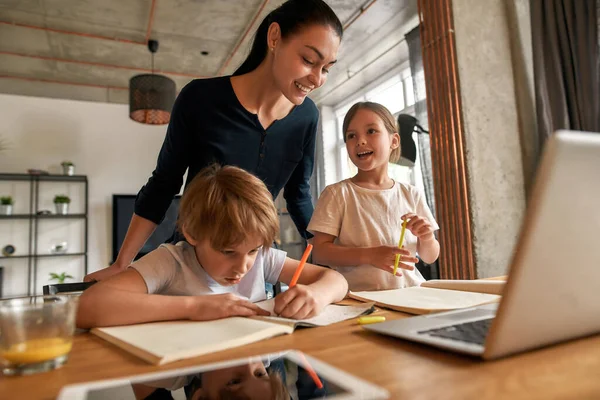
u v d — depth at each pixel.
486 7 2.15
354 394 0.29
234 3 3.20
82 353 0.45
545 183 0.30
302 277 0.90
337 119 5.39
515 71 2.17
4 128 4.43
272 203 0.81
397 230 1.27
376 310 0.66
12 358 0.38
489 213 1.97
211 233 0.74
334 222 1.26
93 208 4.62
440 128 2.09
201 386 0.32
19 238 4.34
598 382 0.29
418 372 0.34
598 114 1.98
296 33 0.95
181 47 3.82
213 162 1.13
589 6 2.02
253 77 1.11
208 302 0.61
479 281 0.83
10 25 3.38
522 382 0.30
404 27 3.61
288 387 0.31
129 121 4.87
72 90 4.62
